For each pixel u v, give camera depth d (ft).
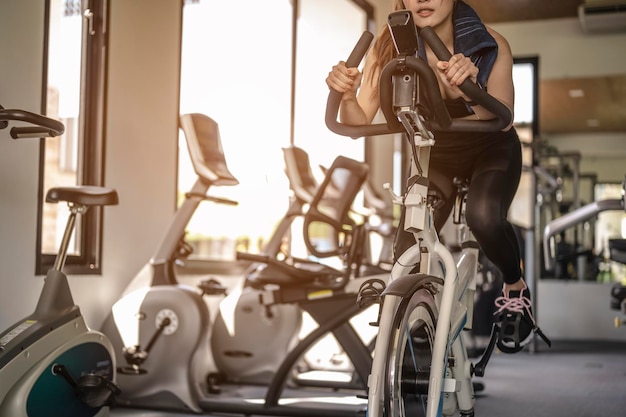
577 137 31.63
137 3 12.96
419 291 6.07
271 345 13.89
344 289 11.53
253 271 14.64
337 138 22.21
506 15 27.71
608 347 24.25
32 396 7.88
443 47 5.51
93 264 11.90
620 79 27.84
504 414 11.57
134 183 12.86
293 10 18.83
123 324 11.52
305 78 20.12
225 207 16.12
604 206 11.79
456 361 7.20
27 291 10.36
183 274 14.43
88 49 12.02
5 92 10.03
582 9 26.40
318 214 11.76
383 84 5.80
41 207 10.62
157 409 11.34
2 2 9.98
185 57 14.73
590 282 27.53
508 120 5.86
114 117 12.37
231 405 11.25
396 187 26.00
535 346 21.98
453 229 21.83
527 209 24.03
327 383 14.23
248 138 16.84
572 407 12.30
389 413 5.51
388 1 24.23
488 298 18.48
